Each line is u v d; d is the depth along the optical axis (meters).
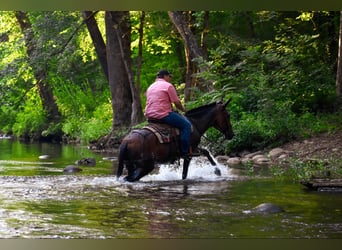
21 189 11.72
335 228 8.47
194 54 24.20
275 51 25.69
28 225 8.55
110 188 11.98
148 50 32.97
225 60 25.55
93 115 34.28
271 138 19.73
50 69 32.50
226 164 17.27
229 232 8.25
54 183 12.64
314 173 13.95
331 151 17.45
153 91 13.26
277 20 31.02
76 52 30.81
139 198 10.78
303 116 20.78
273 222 8.82
